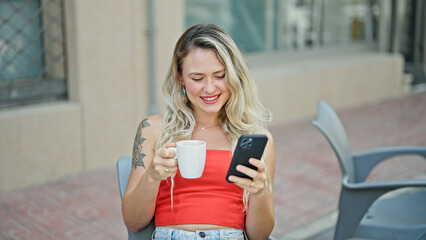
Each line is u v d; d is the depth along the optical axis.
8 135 4.66
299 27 7.86
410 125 7.20
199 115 2.24
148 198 2.04
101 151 5.30
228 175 1.82
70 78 5.11
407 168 5.45
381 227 2.80
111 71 5.22
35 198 4.55
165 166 1.82
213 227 2.09
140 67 5.43
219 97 2.10
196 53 2.05
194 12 6.62
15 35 4.98
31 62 5.11
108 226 4.03
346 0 8.45
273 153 2.23
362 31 8.91
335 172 5.33
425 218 2.88
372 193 2.72
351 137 6.57
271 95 6.97
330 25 8.29
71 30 4.98
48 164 4.94
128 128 5.46
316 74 7.58
